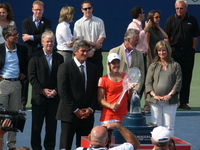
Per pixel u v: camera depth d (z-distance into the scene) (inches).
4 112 773.3
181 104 1450.5
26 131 1192.8
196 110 1425.9
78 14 2285.9
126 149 685.3
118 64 911.0
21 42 2292.1
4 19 1237.1
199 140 1139.9
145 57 1326.3
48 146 1014.4
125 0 2332.7
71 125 912.3
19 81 1024.9
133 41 1058.1
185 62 1438.2
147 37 1336.1
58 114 921.5
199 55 2377.0
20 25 2284.7
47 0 2278.5
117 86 912.9
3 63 1003.9
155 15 1352.1
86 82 908.6
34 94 994.7
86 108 914.1
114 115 912.9
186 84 1440.7
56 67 999.0
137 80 902.4
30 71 992.2
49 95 981.2
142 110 1411.2
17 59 1013.2
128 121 859.4
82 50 899.4
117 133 842.2
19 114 779.4
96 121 1272.1
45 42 992.2
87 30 1334.9
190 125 1264.8
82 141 879.7
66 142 917.2
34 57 996.6
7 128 741.3
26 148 660.7
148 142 851.4
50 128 1006.4
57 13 2288.4
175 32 1434.5
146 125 860.6
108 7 2336.4
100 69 1354.6
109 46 2374.5
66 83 900.6
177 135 1176.2
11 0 2260.1
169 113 1021.2
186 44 1434.5
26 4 2273.6
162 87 1023.0
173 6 2317.9
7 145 1027.3
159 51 1035.9
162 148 692.1
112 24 2351.1
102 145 669.9
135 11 1348.4
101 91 918.4
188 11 2346.2
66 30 1295.5
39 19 1357.0
